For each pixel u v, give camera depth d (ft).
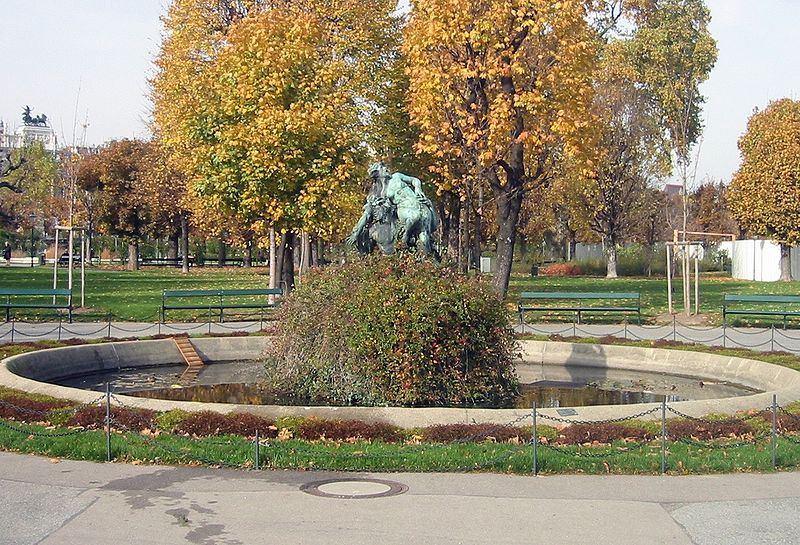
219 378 62.85
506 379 52.65
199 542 25.07
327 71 101.50
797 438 39.04
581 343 73.00
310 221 100.01
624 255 227.20
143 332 83.05
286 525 26.68
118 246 314.55
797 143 178.09
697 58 189.16
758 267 202.80
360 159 111.86
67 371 62.54
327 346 51.31
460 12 85.61
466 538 25.59
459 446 36.47
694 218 265.34
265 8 113.19
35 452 36.24
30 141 339.57
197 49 114.01
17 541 25.05
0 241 308.60
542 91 90.68
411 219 58.49
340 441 37.73
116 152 243.60
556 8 86.79
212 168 103.40
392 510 28.30
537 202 191.11
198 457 34.63
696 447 37.11
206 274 219.82
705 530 26.50
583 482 32.24
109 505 28.73
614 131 191.83
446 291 50.03
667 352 68.33
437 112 90.27
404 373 48.60
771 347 75.15
